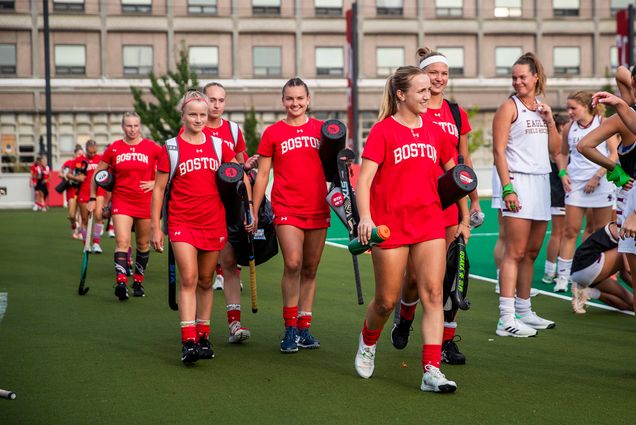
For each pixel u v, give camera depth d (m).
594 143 6.23
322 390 5.82
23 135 48.88
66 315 8.85
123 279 9.80
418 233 5.71
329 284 11.17
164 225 6.76
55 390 5.85
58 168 49.12
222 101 8.23
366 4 51.16
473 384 5.97
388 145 5.68
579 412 5.28
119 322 8.46
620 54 34.41
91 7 49.03
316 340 7.26
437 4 51.69
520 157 7.59
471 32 51.88
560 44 52.78
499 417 5.18
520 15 52.28
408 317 6.77
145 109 39.06
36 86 48.62
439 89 6.89
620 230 6.01
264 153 7.17
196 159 6.65
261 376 6.23
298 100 7.11
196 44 50.06
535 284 11.00
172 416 5.22
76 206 18.31
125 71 49.62
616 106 5.99
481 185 38.41
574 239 10.30
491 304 9.43
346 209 6.25
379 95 51.34
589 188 10.05
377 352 7.00
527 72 7.51
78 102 49.12
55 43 48.91
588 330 7.95
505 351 7.05
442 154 6.24
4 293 10.40
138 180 10.05
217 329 8.09
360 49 51.22
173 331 7.99
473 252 14.82
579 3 52.72
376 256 5.75
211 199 6.68
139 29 49.34
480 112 52.31
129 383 6.03
